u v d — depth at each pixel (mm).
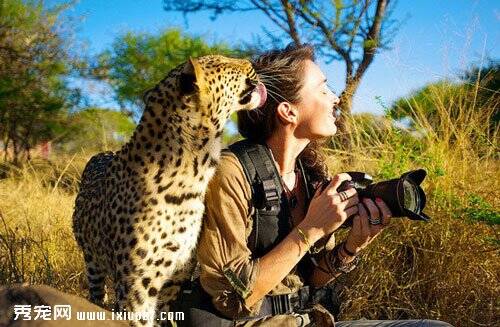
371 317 3986
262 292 2650
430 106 5145
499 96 5082
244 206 2742
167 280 2982
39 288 1804
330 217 2680
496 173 4566
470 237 4137
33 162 9523
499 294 3969
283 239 2750
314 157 3105
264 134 3039
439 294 4016
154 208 2943
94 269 3871
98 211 3486
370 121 4949
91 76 14297
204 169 2963
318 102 2957
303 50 3029
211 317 2760
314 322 2916
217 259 2684
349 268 2965
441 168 4301
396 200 2717
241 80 3158
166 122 3012
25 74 13320
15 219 5828
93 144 13648
